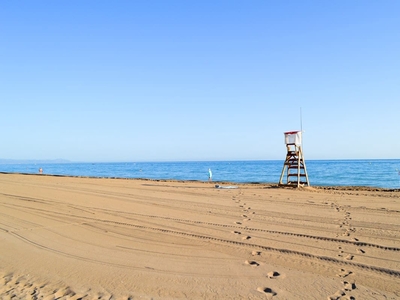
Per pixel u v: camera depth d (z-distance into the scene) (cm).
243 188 1862
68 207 1148
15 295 464
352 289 470
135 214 1025
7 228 845
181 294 461
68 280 515
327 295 452
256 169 6588
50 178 2769
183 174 4888
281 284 491
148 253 643
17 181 2317
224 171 5750
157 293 464
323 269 548
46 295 463
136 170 7175
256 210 1086
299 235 759
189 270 550
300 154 1866
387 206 1157
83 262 595
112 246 690
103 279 516
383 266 556
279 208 1123
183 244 701
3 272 551
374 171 4766
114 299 447
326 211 1061
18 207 1145
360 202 1257
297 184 1841
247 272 540
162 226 862
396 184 2655
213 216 991
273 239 729
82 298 452
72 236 769
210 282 500
